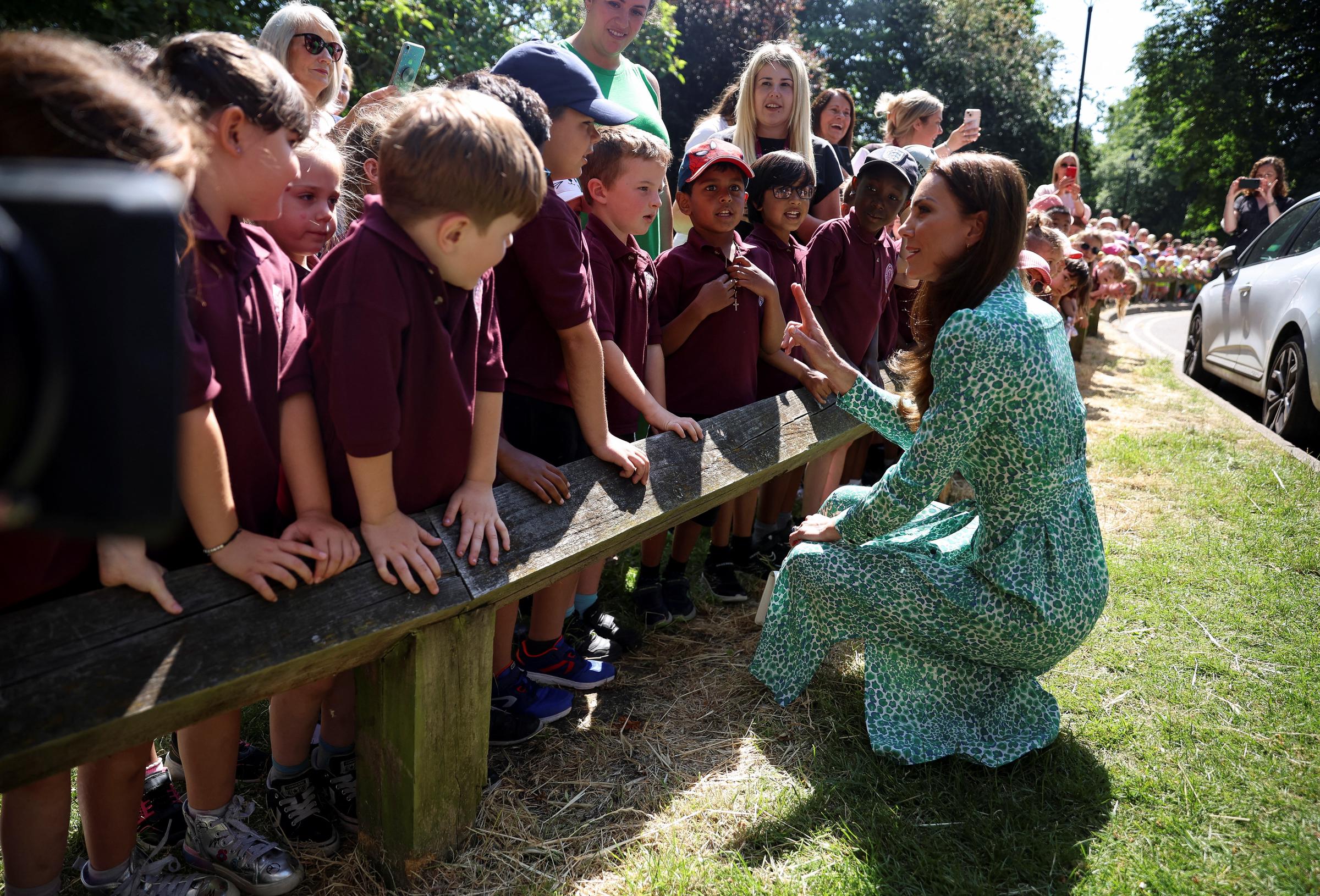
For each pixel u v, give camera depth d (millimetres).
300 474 1747
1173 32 31062
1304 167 27594
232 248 1604
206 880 1930
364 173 2543
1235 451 5289
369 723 1926
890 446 4930
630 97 3797
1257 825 2178
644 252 2775
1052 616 2363
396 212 1661
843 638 2590
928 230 2412
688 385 3131
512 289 2508
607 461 2348
